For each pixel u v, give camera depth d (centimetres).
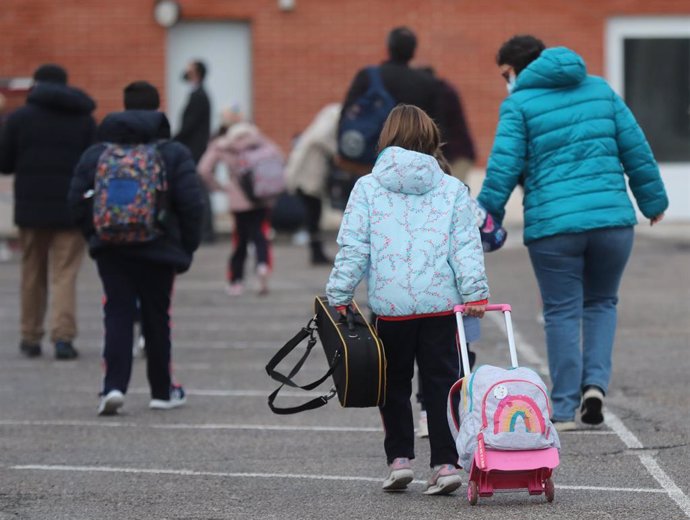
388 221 2216
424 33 7994
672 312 4581
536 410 2114
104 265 3084
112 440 2828
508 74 2884
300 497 2311
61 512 2241
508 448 2106
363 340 2170
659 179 2800
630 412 2994
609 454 2589
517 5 8006
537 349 3925
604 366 2808
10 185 7062
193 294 5331
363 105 3597
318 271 6041
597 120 2755
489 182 2738
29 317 3944
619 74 8088
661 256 6381
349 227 2219
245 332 4356
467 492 2302
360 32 7981
